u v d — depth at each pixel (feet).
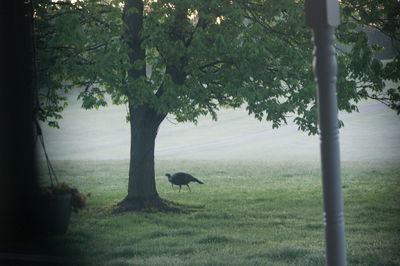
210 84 56.90
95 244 45.88
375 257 40.57
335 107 18.06
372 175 102.12
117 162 131.34
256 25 50.62
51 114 58.85
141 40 55.62
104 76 50.52
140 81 50.11
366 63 51.52
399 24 54.60
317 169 111.24
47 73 52.80
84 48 52.75
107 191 86.79
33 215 36.83
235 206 70.59
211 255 42.80
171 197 80.38
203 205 70.13
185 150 151.02
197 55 50.93
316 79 18.17
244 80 53.88
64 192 37.09
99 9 55.67
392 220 60.03
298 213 65.57
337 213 18.04
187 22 54.80
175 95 50.14
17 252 35.24
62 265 35.19
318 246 46.44
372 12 53.52
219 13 53.06
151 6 53.78
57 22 49.16
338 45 64.75
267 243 48.42
